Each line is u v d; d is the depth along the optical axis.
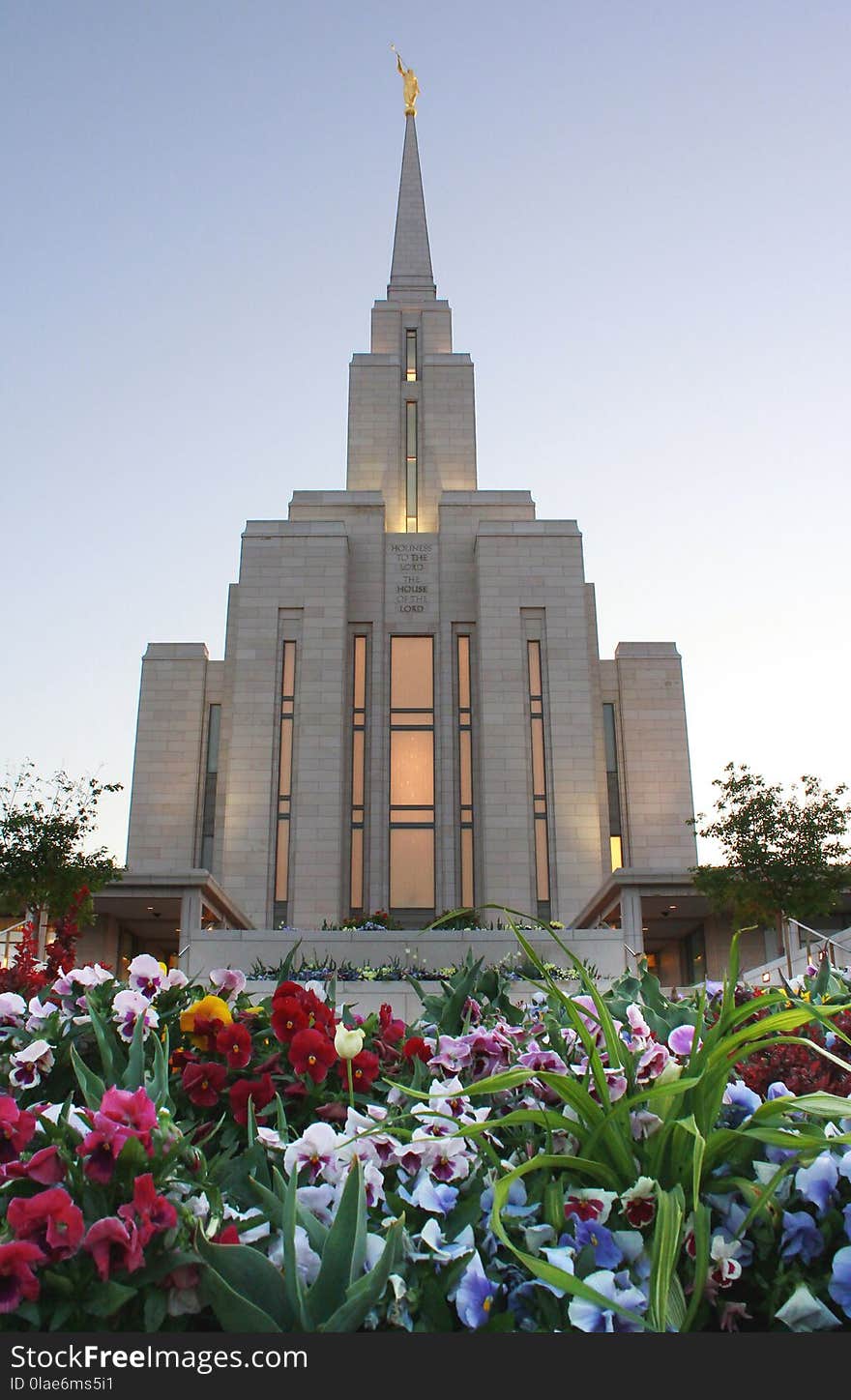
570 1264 2.95
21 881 31.55
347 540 58.78
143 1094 2.95
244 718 54.44
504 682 55.59
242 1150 4.25
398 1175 3.69
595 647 59.75
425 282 70.25
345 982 26.59
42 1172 2.81
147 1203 2.65
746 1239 3.29
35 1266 2.57
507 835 52.84
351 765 56.34
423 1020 5.95
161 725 57.62
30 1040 5.07
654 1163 3.30
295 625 56.56
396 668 58.47
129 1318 2.71
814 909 33.91
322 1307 2.75
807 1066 4.20
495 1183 3.04
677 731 57.59
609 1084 3.89
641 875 40.19
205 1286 2.65
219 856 53.84
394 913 54.00
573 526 58.34
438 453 64.19
